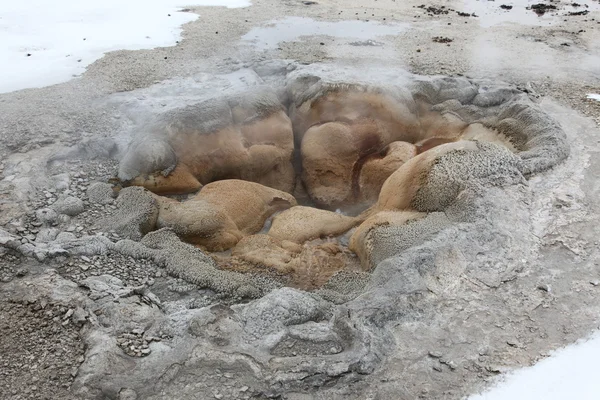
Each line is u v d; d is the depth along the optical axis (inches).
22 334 126.6
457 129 237.0
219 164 211.5
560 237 155.1
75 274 148.2
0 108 233.1
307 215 192.1
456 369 116.8
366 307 129.3
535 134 205.3
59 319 130.7
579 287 139.1
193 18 366.6
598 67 290.7
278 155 223.6
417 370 116.3
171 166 200.1
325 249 176.4
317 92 231.6
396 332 125.3
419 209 173.3
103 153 209.3
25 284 142.1
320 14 381.4
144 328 127.7
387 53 302.4
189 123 208.2
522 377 115.3
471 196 164.6
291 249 174.9
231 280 150.8
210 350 120.0
